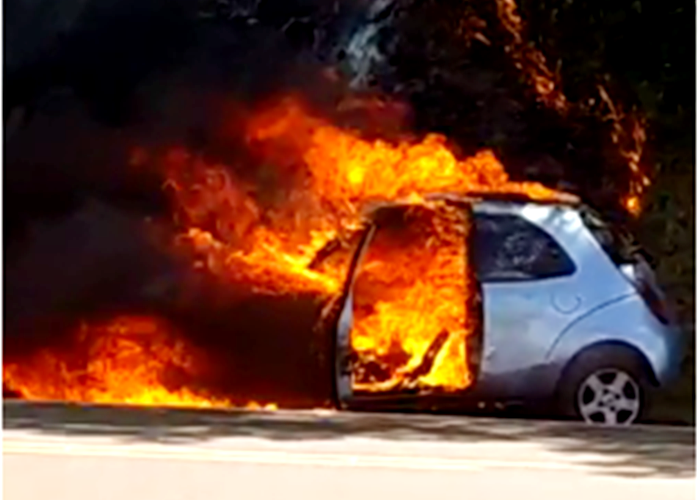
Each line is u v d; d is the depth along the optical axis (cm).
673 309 2016
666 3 2238
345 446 1625
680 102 2233
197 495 1327
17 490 1343
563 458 1560
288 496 1323
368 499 1311
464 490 1359
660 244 2172
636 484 1398
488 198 2131
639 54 2261
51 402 2173
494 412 1962
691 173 2211
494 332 1947
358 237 2317
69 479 1395
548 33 2331
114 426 1778
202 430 1748
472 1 2381
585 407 1920
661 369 1930
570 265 1955
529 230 1983
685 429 1833
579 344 1928
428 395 2027
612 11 2278
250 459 1519
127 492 1339
